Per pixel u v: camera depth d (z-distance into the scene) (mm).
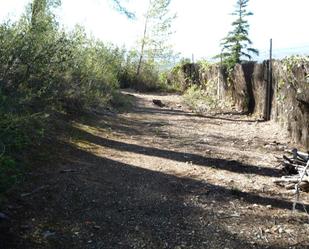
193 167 6375
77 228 3986
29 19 7227
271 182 5695
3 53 6008
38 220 4012
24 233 3719
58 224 4012
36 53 6621
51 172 5297
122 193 5016
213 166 6473
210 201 4941
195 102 14445
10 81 5996
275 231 4148
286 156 6609
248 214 4574
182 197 5039
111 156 6609
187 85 20625
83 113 9336
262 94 10969
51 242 3656
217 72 15750
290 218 4465
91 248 3654
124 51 21062
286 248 3799
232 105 13562
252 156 7156
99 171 5730
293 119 8359
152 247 3760
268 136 8922
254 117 11375
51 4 8094
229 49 17141
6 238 3574
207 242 3896
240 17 17094
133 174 5797
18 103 5801
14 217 3961
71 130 7547
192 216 4480
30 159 5449
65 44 7836
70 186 4961
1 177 4109
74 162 5918
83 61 9805
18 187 4578
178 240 3918
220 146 7938
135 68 22406
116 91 14625
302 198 5062
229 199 5027
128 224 4191
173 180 5668
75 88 8984
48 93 7082
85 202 4609
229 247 3807
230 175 6027
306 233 4105
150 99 16438
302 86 7594
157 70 24094
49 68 7098
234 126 10312
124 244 3781
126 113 11609
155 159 6738
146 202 4805
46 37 7305
